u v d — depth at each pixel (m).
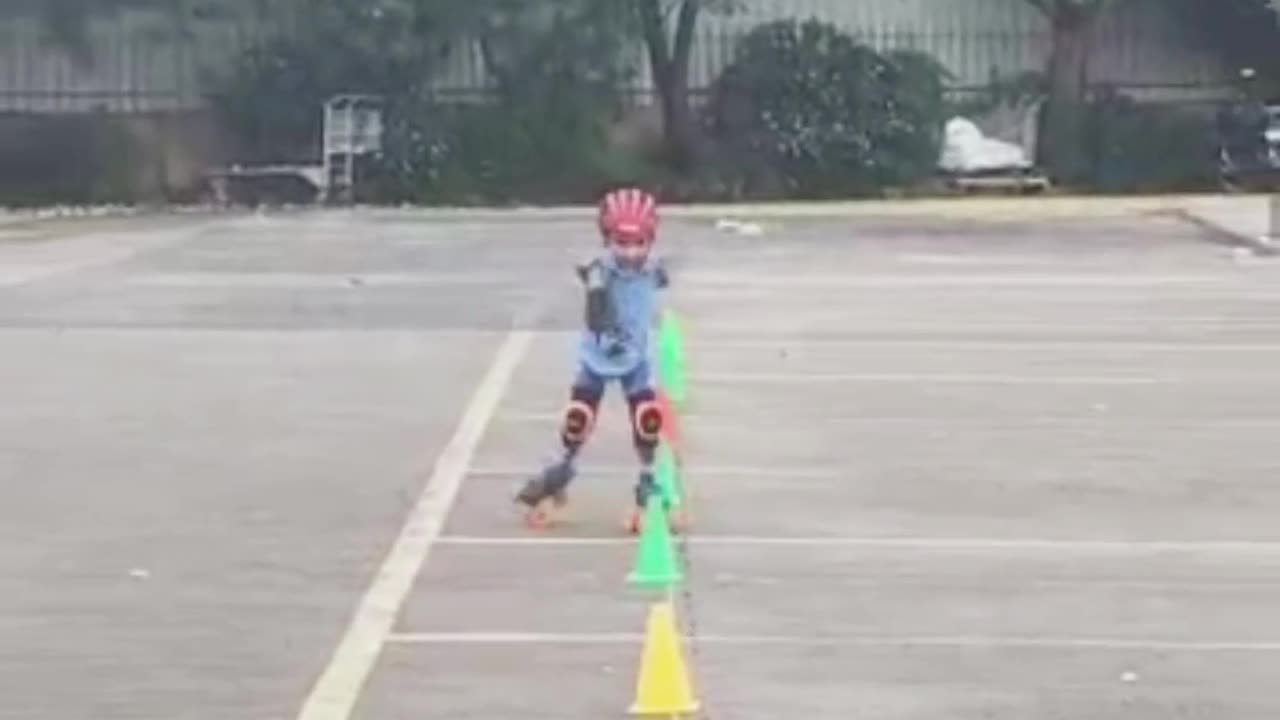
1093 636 10.30
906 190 55.31
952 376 20.47
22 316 25.95
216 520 13.27
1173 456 15.87
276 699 9.14
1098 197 53.78
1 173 54.47
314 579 11.54
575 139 55.34
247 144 55.38
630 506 13.51
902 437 16.72
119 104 55.31
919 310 26.95
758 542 12.59
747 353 22.30
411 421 17.42
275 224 46.94
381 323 25.23
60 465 15.34
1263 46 57.03
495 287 30.42
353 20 54.66
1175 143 56.00
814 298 28.61
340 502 13.84
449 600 10.99
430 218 49.00
